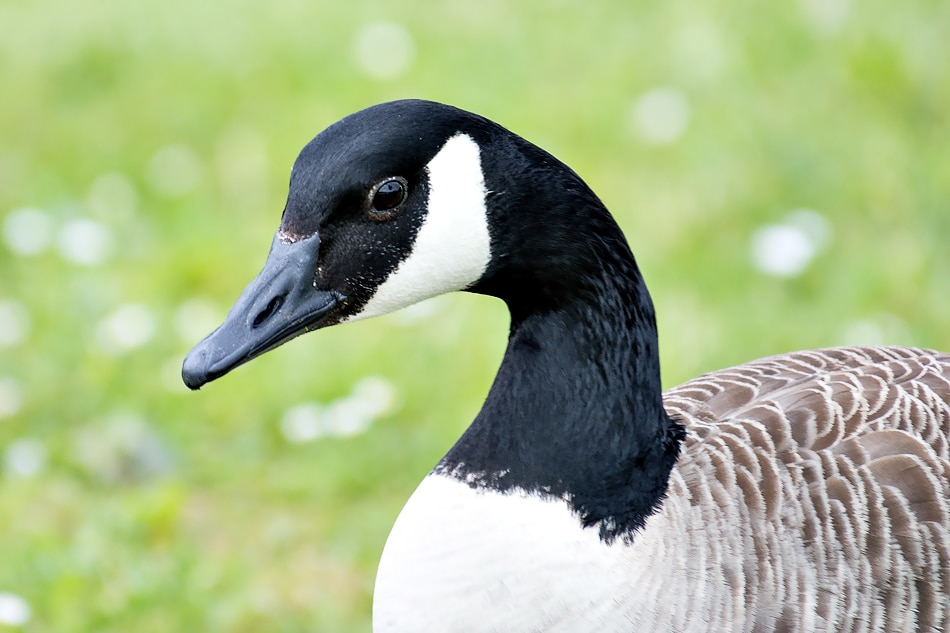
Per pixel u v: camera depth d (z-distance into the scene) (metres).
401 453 10.73
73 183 15.02
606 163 14.11
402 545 6.13
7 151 15.58
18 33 17.72
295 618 9.00
